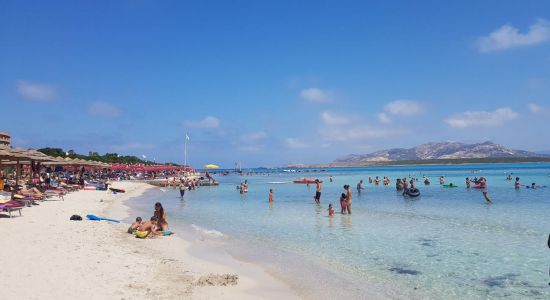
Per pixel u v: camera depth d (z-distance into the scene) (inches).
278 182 2736.2
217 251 549.0
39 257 419.8
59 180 1662.2
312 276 432.1
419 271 450.6
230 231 714.2
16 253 430.0
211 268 452.8
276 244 597.3
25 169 1827.0
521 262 480.1
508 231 677.9
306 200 1331.2
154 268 425.7
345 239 629.6
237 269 454.3
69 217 764.6
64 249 470.0
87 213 862.5
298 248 569.6
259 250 557.3
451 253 529.0
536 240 601.0
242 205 1190.3
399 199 1285.7
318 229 724.0
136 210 1051.3
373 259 502.9
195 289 364.8
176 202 1314.0
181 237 649.6
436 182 2305.6
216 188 2137.1
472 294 374.3
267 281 408.8
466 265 470.9
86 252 465.7
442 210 973.2
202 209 1091.3
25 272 360.2
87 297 308.7
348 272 447.2
